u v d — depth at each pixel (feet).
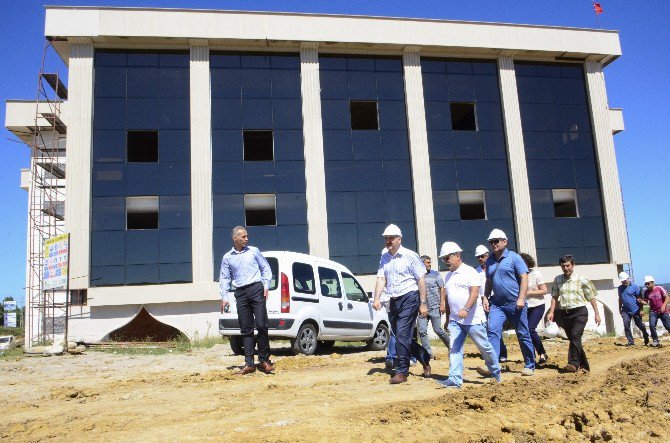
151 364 36.24
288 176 77.61
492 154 85.20
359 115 82.64
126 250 71.31
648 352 42.78
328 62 81.92
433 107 84.28
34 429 17.78
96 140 73.10
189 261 72.59
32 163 89.40
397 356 26.40
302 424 17.94
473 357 37.37
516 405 20.72
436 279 34.63
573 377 27.78
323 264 42.91
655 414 19.58
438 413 19.33
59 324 75.97
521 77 89.10
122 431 17.42
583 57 90.58
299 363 34.04
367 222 78.79
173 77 76.54
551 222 85.51
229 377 28.32
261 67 79.51
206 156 74.79
